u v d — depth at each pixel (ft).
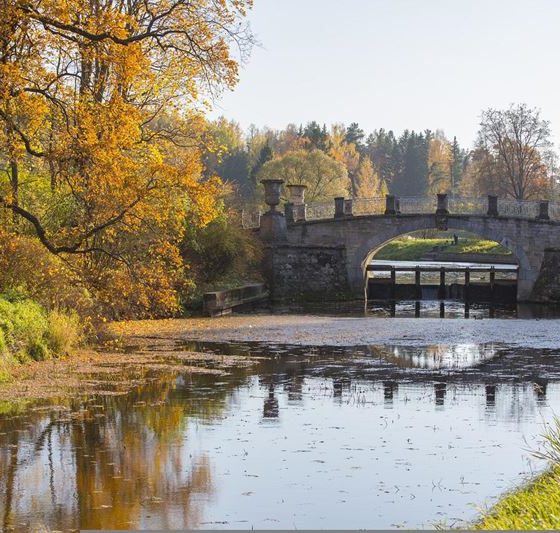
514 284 187.52
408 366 83.20
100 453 47.91
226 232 153.28
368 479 43.57
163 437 51.62
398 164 581.94
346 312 151.84
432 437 52.49
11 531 35.70
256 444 50.26
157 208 81.61
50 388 66.59
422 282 224.33
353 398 65.10
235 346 97.66
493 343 104.01
